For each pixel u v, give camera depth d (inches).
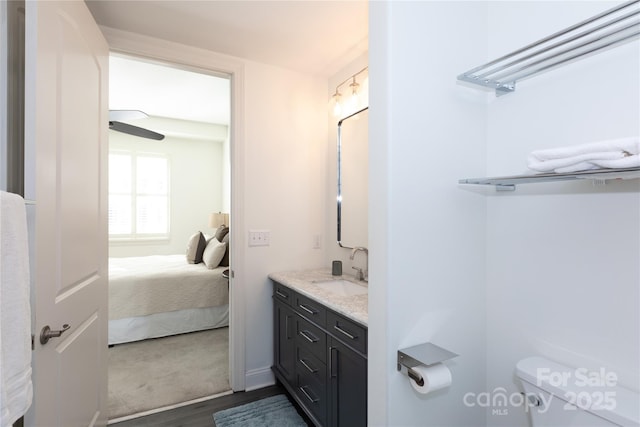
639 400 33.6
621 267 36.2
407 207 43.3
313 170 102.0
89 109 60.7
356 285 81.7
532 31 44.7
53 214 46.4
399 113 42.5
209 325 137.3
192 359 110.1
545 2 43.3
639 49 34.7
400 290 42.8
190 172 226.2
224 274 137.0
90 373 62.9
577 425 35.4
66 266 50.8
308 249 101.3
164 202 219.5
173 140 220.7
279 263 96.9
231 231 92.0
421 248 44.5
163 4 66.8
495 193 50.0
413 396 44.0
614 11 30.9
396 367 42.6
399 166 42.6
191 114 185.8
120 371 101.4
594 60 38.4
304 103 100.3
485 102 50.9
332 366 63.7
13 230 33.2
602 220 37.8
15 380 32.8
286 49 85.7
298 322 79.0
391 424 42.2
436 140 45.6
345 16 71.4
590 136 38.7
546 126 43.3
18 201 34.7
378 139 43.4
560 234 41.8
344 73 95.8
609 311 37.1
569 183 40.8
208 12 69.8
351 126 92.6
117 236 205.5
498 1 49.4
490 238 50.5
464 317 48.7
